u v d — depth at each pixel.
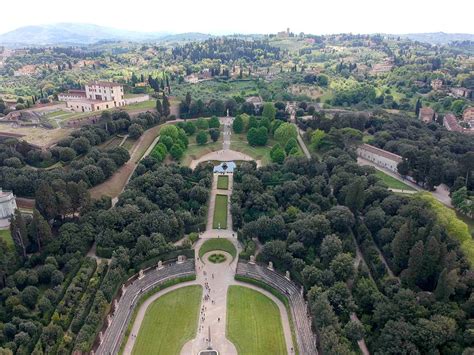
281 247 162.00
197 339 132.75
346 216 175.62
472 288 129.38
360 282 141.12
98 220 174.50
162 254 166.50
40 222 155.00
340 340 118.81
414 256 136.00
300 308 143.38
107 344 126.62
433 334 112.12
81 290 141.50
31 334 121.62
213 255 176.88
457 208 191.50
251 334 135.50
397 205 179.00
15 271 147.38
